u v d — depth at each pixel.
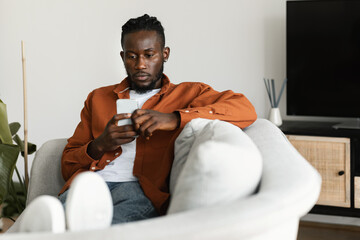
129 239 0.81
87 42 3.46
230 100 1.69
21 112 3.62
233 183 0.96
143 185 1.54
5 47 3.61
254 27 3.11
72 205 1.00
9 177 2.16
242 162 0.97
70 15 3.47
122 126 1.53
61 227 0.99
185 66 3.25
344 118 3.02
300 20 2.92
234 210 0.86
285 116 3.11
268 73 3.11
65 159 1.77
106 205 1.07
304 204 0.93
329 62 2.89
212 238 0.83
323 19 2.88
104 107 1.83
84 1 3.43
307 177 1.02
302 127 2.81
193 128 1.46
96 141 1.61
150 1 3.29
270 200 0.89
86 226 1.03
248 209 0.86
